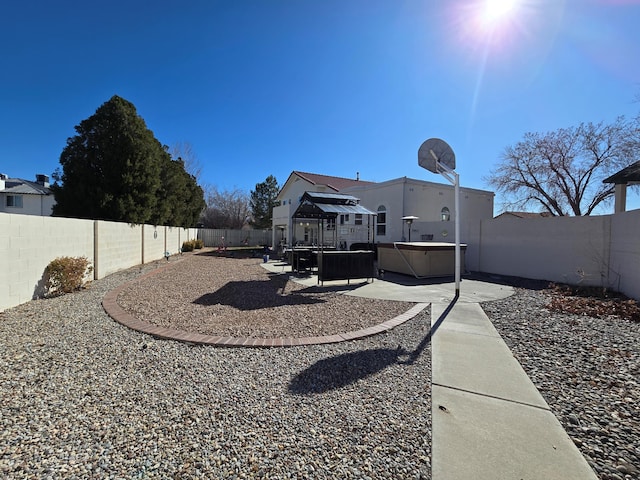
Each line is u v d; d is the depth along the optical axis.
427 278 9.70
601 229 7.88
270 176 40.19
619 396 2.63
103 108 12.52
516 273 10.11
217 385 2.81
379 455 1.92
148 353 3.56
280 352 3.63
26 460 1.82
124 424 2.20
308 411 2.40
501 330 4.50
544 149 17.78
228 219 39.34
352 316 5.25
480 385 2.84
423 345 3.90
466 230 11.88
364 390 2.75
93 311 5.32
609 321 4.90
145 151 13.32
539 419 2.30
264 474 1.75
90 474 1.72
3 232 5.33
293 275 10.50
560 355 3.54
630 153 14.86
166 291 7.30
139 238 12.94
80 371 3.06
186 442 2.01
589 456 1.90
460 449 1.96
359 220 18.36
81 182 12.12
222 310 5.59
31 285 6.04
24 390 2.66
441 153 7.34
